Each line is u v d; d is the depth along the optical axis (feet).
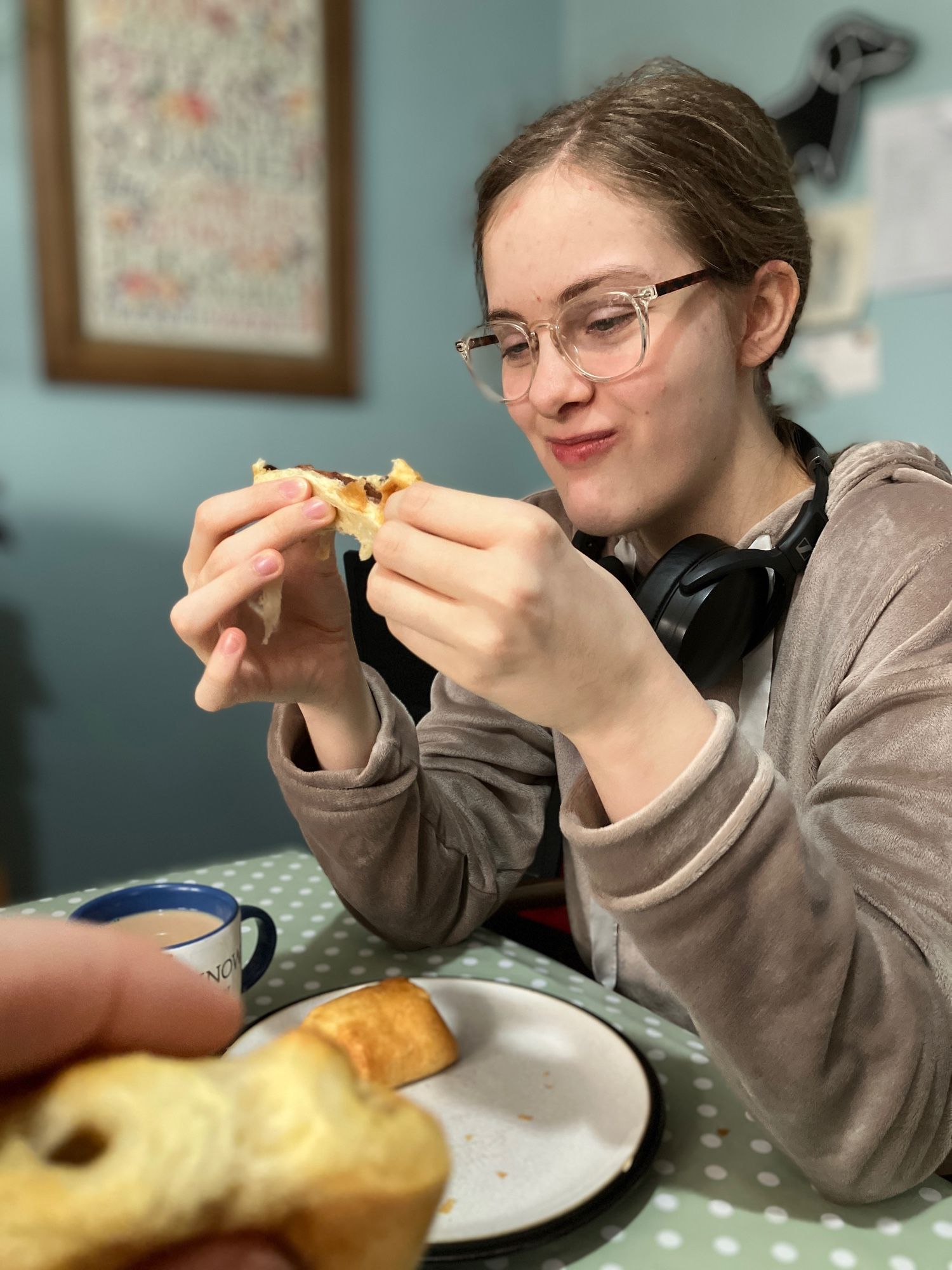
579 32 8.28
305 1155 0.56
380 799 2.55
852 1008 1.63
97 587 6.65
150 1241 0.53
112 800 6.84
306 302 7.23
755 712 2.86
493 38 7.95
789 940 1.58
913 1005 1.68
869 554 2.54
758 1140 1.86
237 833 7.43
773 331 2.87
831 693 2.47
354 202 7.31
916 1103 1.64
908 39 5.96
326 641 2.63
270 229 6.99
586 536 3.38
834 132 6.42
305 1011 2.18
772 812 1.58
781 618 2.77
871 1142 1.60
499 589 1.49
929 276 6.02
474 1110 1.92
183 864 7.18
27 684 6.45
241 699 2.51
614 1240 1.60
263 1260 0.54
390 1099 0.64
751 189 2.67
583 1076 2.02
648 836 1.57
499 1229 1.53
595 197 2.49
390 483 2.21
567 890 3.46
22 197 6.11
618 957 3.13
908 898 1.87
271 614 2.39
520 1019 2.23
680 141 2.51
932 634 2.24
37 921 0.89
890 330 6.28
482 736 3.56
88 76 6.15
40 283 6.19
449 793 3.22
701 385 2.65
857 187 6.35
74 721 6.65
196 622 2.28
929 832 1.91
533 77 8.25
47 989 0.82
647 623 1.66
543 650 1.52
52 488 6.42
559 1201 1.60
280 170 6.97
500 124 8.04
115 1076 0.60
